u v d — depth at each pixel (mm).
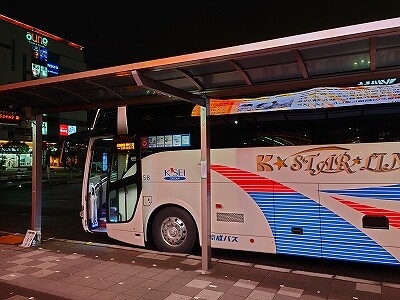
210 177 6125
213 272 5648
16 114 7281
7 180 31266
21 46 58844
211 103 6715
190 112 6957
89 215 8266
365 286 5000
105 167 8672
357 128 5723
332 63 4707
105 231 8062
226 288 4996
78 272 5746
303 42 3891
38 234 7648
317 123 5980
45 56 63844
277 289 4938
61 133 61719
